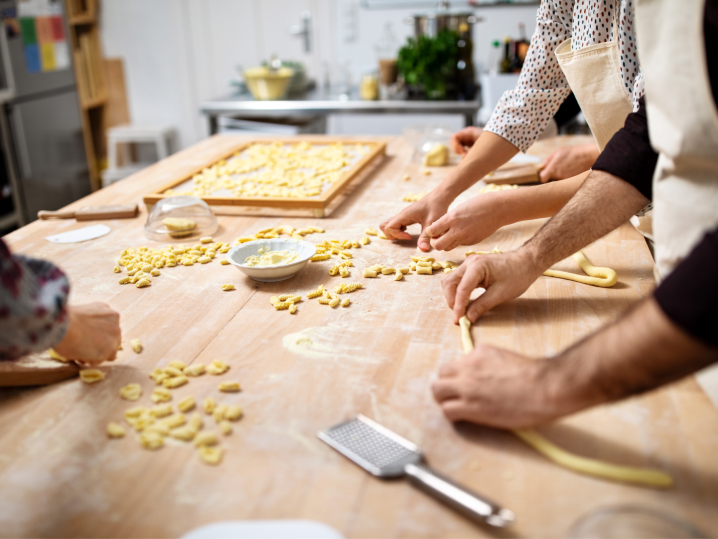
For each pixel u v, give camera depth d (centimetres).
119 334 93
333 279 119
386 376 86
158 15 434
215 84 450
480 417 73
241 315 105
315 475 69
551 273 116
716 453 70
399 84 338
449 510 64
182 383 86
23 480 70
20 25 338
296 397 82
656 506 63
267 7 425
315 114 331
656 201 86
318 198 152
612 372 63
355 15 416
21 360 90
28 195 351
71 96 392
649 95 83
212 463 71
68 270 127
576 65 126
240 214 157
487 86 294
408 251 132
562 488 66
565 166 164
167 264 127
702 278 56
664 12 79
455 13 330
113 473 70
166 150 445
